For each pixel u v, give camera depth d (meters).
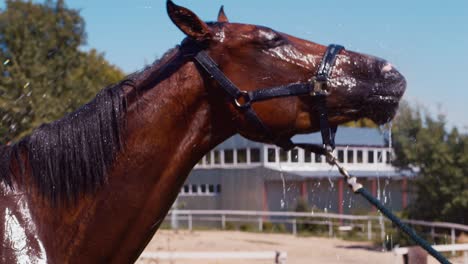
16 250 2.41
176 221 28.56
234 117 2.67
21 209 2.49
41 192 2.55
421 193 19.48
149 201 2.62
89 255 2.55
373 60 2.80
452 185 18.66
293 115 2.69
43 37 11.83
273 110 2.66
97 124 2.61
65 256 2.53
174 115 2.64
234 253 10.86
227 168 30.36
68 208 2.56
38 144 2.60
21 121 7.35
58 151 2.58
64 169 2.56
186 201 31.86
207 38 2.65
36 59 10.72
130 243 2.61
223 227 27.34
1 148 2.67
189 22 2.63
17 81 9.01
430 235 17.97
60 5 12.36
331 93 2.70
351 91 2.71
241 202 29.48
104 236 2.56
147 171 2.61
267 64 2.68
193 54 2.67
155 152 2.61
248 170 29.25
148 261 11.62
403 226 2.59
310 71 2.71
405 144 19.53
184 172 2.69
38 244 2.46
